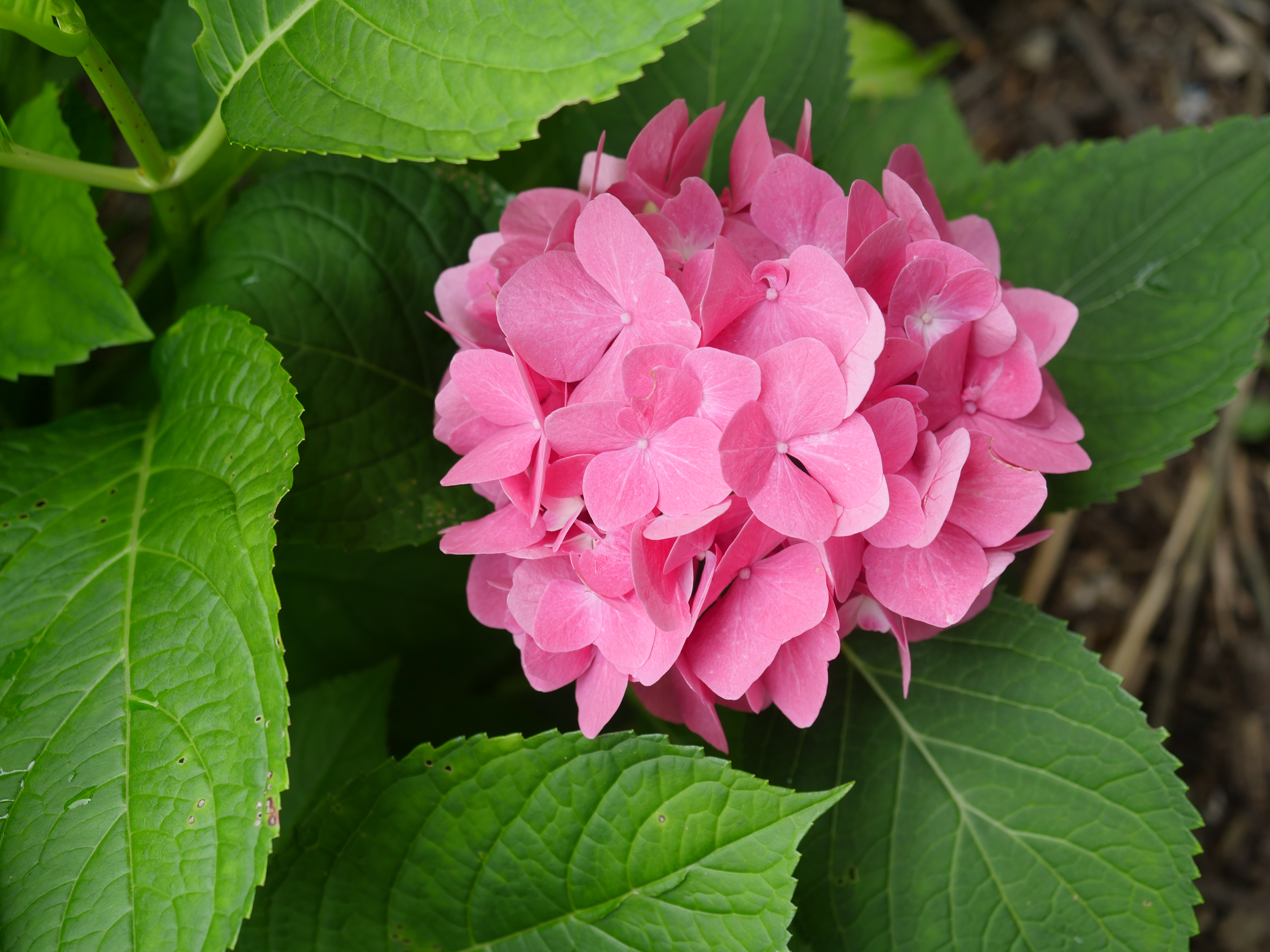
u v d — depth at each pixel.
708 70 0.55
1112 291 0.53
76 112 0.55
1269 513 0.82
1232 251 0.52
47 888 0.41
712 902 0.44
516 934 0.46
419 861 0.46
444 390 0.45
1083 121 0.94
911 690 0.51
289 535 0.48
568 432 0.41
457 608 0.63
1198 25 0.94
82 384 0.58
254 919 0.46
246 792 0.41
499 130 0.42
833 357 0.40
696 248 0.43
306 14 0.43
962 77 0.96
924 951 0.49
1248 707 0.77
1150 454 0.52
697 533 0.41
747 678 0.42
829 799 0.43
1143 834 0.48
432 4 0.42
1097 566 0.82
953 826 0.50
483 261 0.46
